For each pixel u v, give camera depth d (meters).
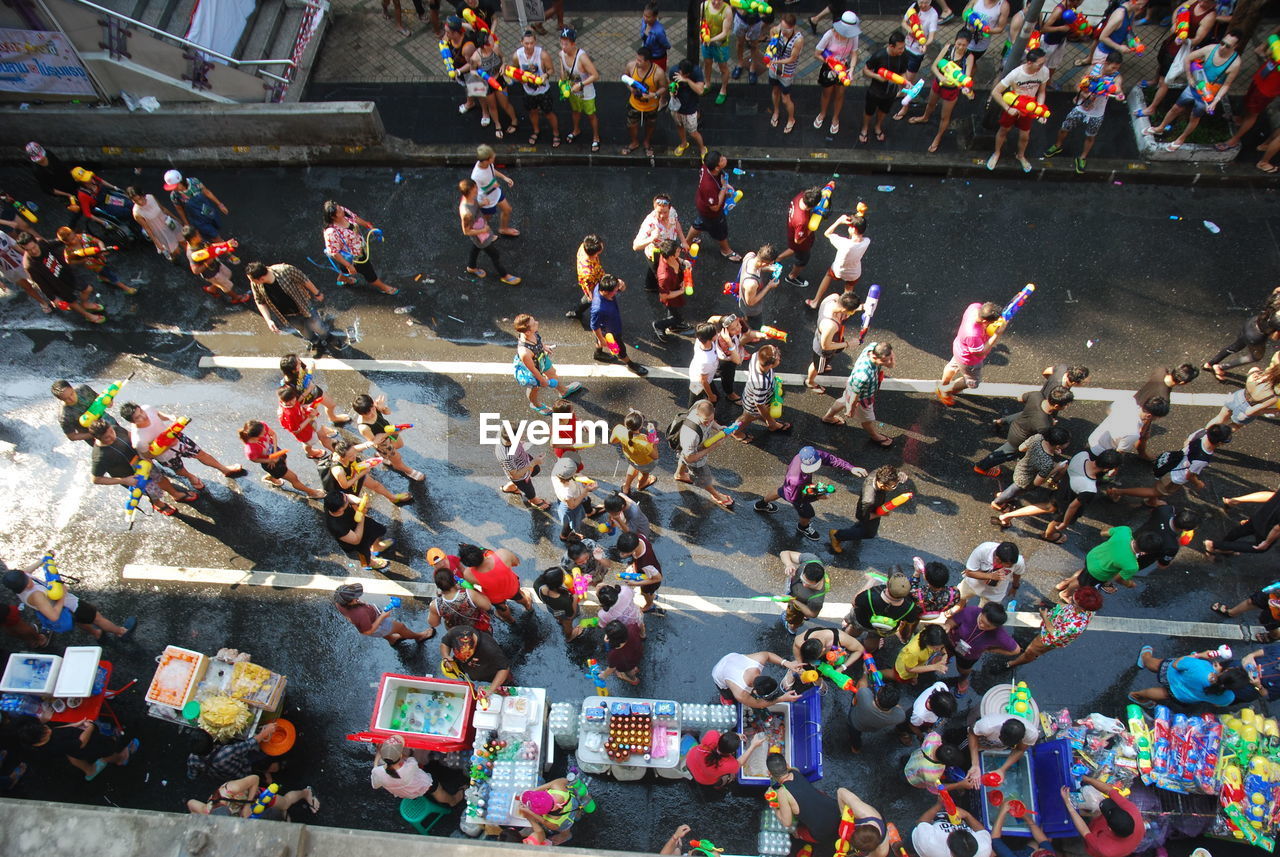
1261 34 13.45
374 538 8.87
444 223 12.36
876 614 7.78
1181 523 7.94
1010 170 12.31
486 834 7.79
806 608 8.02
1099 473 8.55
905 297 11.35
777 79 12.35
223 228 12.42
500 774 7.61
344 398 10.73
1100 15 12.49
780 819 7.34
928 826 7.00
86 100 12.88
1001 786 7.73
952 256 11.69
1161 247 11.64
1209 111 11.54
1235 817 7.36
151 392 10.88
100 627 8.95
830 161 12.48
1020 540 9.48
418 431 10.48
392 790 7.43
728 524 9.70
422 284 11.75
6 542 9.77
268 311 10.28
